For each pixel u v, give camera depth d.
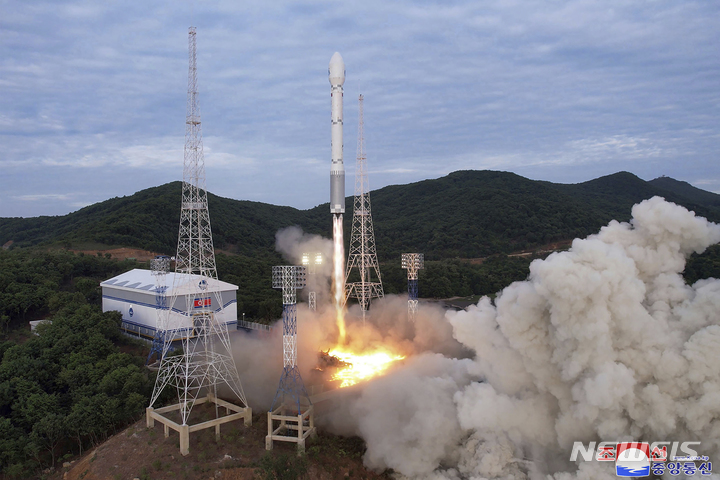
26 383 65.25
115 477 52.47
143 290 92.38
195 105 74.06
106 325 87.81
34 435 57.59
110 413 60.94
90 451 59.75
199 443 57.47
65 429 59.34
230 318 97.56
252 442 58.69
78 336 79.56
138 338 92.12
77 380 68.81
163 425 61.16
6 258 127.88
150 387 67.75
